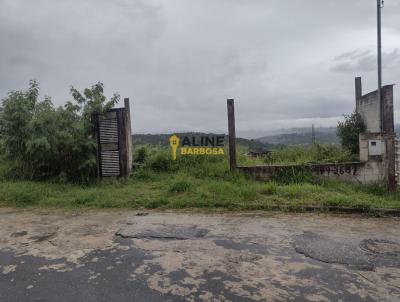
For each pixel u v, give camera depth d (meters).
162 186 9.12
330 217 6.39
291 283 3.60
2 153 10.66
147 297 3.32
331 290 3.45
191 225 5.93
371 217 6.39
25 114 9.75
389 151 8.26
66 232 5.59
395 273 3.85
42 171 10.11
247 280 3.68
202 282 3.64
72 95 10.12
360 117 12.38
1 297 3.37
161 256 4.41
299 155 12.16
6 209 7.41
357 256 4.36
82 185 9.62
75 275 3.86
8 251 4.70
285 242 4.93
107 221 6.28
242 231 5.52
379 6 10.88
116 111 10.14
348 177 8.96
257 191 8.07
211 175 9.91
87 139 10.07
